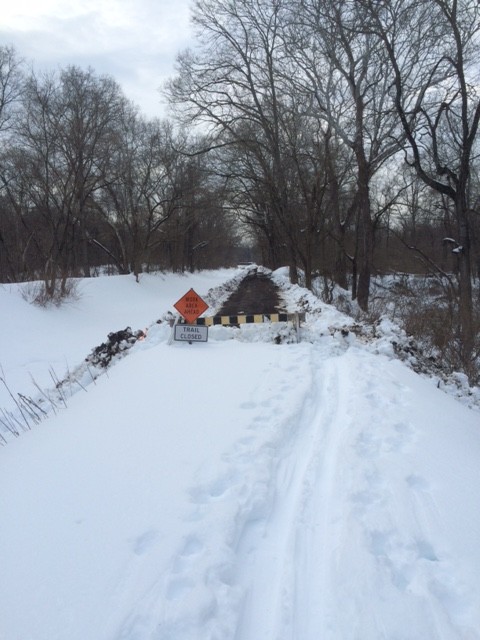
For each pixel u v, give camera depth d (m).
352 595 2.60
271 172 23.52
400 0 15.38
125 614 2.45
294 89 20.33
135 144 31.80
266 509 3.43
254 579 2.80
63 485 3.78
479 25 13.84
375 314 15.80
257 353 7.94
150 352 8.52
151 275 33.94
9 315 14.39
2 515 3.46
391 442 4.39
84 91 21.86
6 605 2.57
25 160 24.00
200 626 2.39
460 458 4.17
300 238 26.55
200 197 34.66
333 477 3.79
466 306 13.13
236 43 21.73
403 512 3.30
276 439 4.44
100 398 6.19
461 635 2.32
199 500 3.48
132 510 3.35
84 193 26.09
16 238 27.94
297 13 16.53
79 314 17.73
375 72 19.23
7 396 8.79
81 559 2.88
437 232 36.28
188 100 23.23
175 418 5.01
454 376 8.18
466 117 13.71
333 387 6.25
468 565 2.80
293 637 2.39
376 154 21.38
